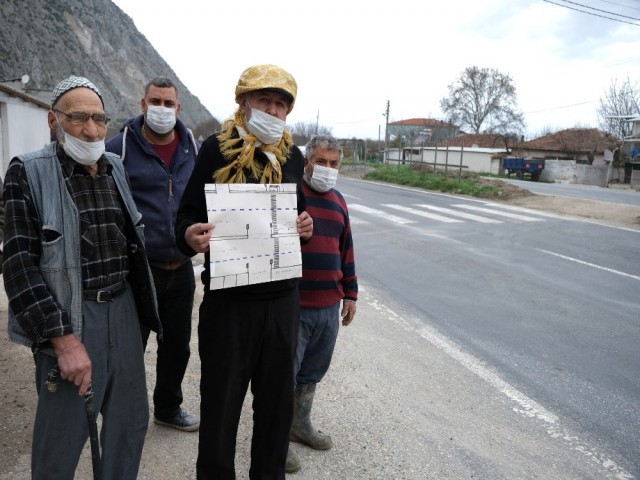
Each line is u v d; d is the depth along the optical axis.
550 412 3.73
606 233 11.66
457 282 7.20
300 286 2.88
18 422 3.04
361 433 3.30
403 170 27.62
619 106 48.91
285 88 2.17
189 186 2.27
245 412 3.45
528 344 5.02
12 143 12.63
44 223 1.91
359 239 10.17
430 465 3.01
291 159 2.46
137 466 2.35
